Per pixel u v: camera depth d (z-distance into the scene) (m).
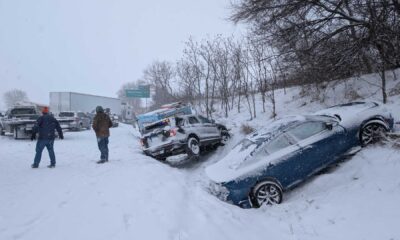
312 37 12.02
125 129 33.12
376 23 10.05
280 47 12.72
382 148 7.93
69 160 11.95
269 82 18.53
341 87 14.36
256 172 7.48
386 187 6.34
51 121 10.27
